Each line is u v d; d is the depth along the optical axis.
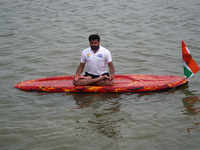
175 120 4.89
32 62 8.07
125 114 5.15
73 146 4.20
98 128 4.69
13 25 11.53
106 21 12.05
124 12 13.32
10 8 14.07
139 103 5.63
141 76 6.80
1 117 5.04
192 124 4.75
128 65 7.85
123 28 11.18
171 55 8.55
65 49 9.12
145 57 8.43
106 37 10.23
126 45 9.45
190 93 6.04
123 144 4.23
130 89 6.22
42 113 5.23
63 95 6.12
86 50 6.30
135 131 4.57
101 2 15.13
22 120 4.96
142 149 4.10
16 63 7.96
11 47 9.23
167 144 4.21
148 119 4.95
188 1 14.98
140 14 12.95
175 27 11.15
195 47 9.05
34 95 6.10
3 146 4.21
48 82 6.61
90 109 5.39
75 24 11.70
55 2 15.21
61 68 7.68
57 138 4.41
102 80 6.31
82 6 14.39
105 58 6.25
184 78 6.57
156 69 7.54
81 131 4.60
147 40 9.89
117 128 4.68
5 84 6.60
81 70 6.43
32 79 6.91
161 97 5.91
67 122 4.89
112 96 6.03
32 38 10.12
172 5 14.29
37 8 14.08
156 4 14.57
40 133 4.55
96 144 4.25
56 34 10.55
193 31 10.64
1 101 5.71
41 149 4.13
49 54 8.70
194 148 4.10
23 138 4.41
